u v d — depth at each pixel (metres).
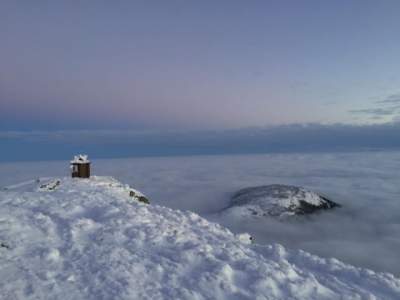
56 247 7.66
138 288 5.97
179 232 9.27
